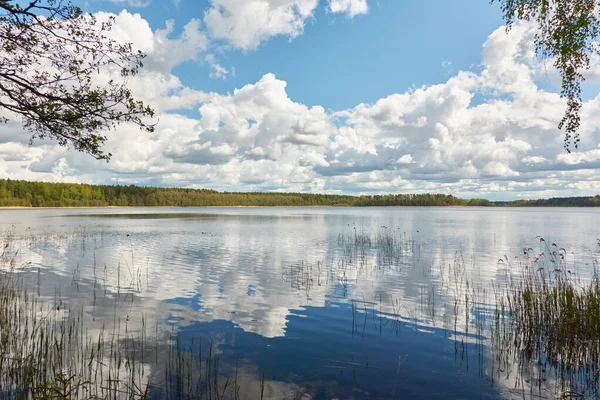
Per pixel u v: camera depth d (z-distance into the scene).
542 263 21.91
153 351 8.77
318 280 16.95
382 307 12.66
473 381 7.47
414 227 51.56
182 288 15.23
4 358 7.74
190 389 6.95
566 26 7.85
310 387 7.16
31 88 7.09
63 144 7.81
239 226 52.09
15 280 16.45
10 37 6.83
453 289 15.32
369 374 7.75
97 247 28.12
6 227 46.19
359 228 49.19
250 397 6.75
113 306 12.53
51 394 6.18
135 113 7.93
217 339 9.61
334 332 10.19
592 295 10.74
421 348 9.12
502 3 8.67
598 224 58.12
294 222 63.16
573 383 7.38
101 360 8.19
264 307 12.60
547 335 9.60
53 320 10.91
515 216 94.56
